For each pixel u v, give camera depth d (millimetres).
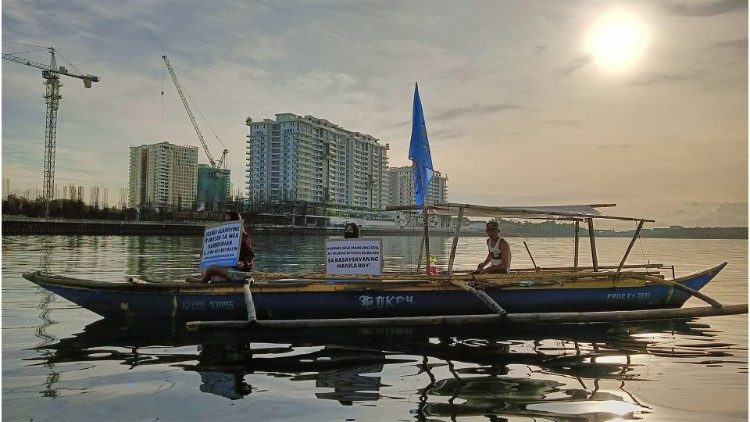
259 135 162875
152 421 4281
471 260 28297
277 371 5793
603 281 9312
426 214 10125
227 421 4293
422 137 11258
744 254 34250
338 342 7285
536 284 9023
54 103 102188
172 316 8289
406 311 8703
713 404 4793
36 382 5305
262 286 8336
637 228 10477
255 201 157000
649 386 5328
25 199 92312
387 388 5191
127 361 6152
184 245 47250
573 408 4660
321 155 167125
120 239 63656
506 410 4594
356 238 9211
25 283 13438
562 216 10273
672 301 9695
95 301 8281
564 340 7578
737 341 7559
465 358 6441
